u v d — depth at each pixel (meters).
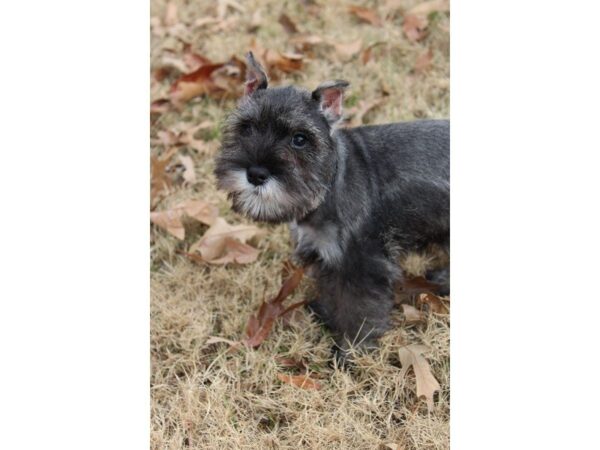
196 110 1.28
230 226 1.09
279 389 0.94
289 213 0.89
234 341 0.98
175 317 1.02
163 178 1.17
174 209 1.12
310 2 1.46
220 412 0.92
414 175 0.97
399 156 0.97
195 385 0.94
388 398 0.94
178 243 1.12
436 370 0.96
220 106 1.28
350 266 0.95
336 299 0.97
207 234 1.08
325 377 0.96
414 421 0.91
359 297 0.96
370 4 1.44
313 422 0.91
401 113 1.24
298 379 0.94
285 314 1.01
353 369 0.97
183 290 1.06
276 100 0.89
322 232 0.94
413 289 1.03
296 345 0.98
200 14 1.46
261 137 0.88
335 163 0.92
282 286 1.01
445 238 1.01
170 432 0.93
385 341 0.98
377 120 1.24
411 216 0.98
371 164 0.96
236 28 1.43
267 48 1.36
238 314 1.03
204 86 1.29
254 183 0.87
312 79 1.31
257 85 0.92
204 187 1.19
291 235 1.04
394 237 0.98
